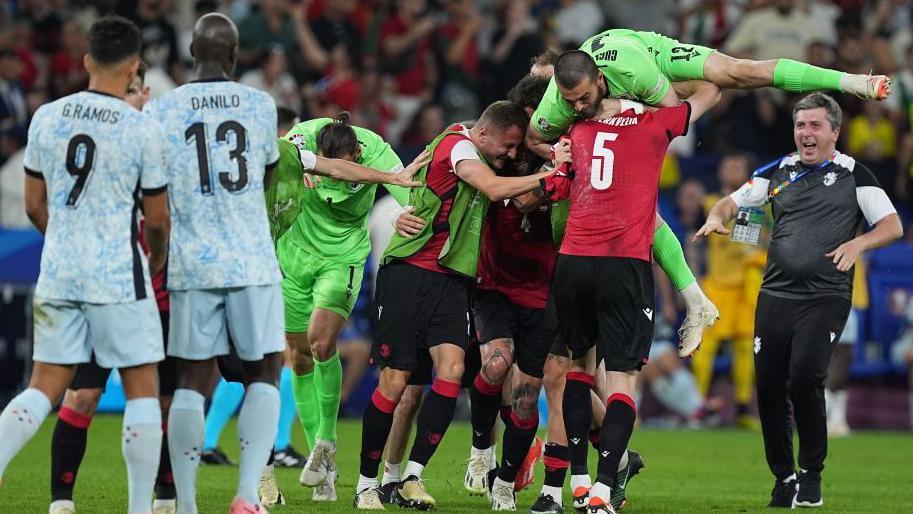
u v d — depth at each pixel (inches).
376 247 1809.8
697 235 1072.8
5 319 1774.1
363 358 1836.9
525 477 1018.1
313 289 1077.8
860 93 886.4
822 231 1035.9
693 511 1003.9
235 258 753.0
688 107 870.4
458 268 917.8
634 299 853.8
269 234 772.6
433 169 914.1
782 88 907.4
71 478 808.9
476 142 916.0
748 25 2274.9
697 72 912.3
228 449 1467.8
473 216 918.4
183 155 756.0
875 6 2581.2
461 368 924.0
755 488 1208.8
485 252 959.0
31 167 738.8
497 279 956.6
